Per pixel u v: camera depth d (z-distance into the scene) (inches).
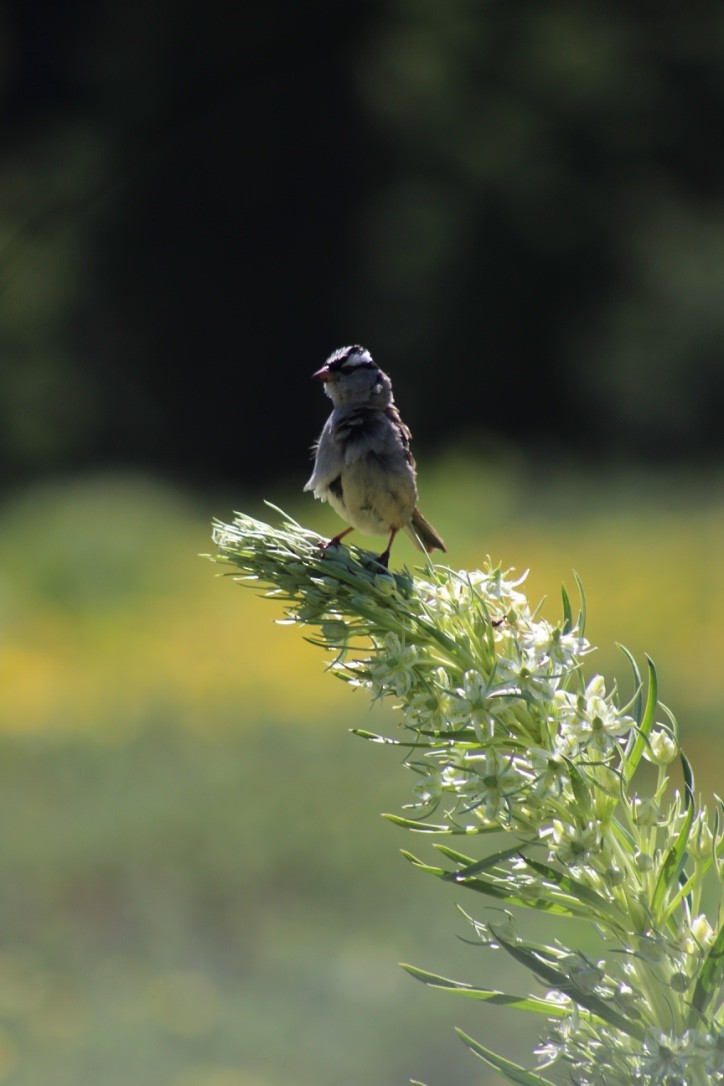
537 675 86.0
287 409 1572.3
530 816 86.0
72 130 1550.2
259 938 373.7
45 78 1576.0
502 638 91.0
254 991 339.6
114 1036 315.6
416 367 1579.7
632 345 1590.8
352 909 386.6
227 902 397.1
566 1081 82.5
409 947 358.6
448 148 1576.0
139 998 336.2
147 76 1541.6
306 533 97.3
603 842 84.9
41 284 1491.1
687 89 1615.4
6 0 1560.0
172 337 1550.2
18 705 603.2
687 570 745.0
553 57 1561.3
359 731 86.9
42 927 381.7
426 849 422.6
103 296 1531.7
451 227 1569.9
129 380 1521.9
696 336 1589.6
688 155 1643.7
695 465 1301.7
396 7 1561.3
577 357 1590.8
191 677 640.4
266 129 1558.8
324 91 1566.2
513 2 1551.4
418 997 327.6
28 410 1411.2
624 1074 80.5
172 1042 310.5
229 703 597.6
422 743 87.0
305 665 652.1
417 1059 301.9
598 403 1596.9
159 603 768.9
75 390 1459.2
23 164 1539.1
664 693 539.5
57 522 838.5
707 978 80.7
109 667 666.8
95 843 430.3
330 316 1578.5
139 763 512.1
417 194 1573.6
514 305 1589.6
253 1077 297.1
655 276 1615.4
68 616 748.6
